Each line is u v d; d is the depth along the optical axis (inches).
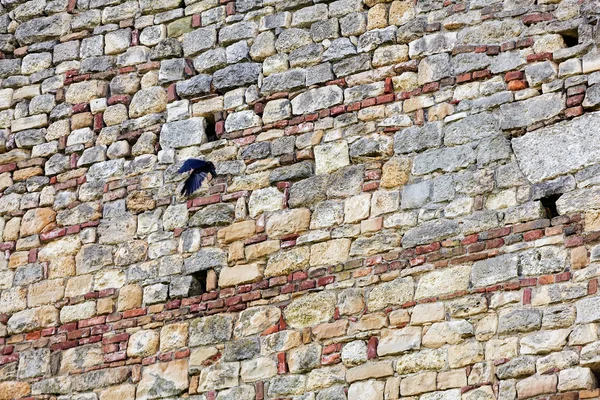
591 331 2175.2
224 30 2645.2
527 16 2438.5
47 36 2773.1
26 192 2659.9
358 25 2549.2
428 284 2306.8
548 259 2246.6
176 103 2628.0
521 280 2247.8
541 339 2198.6
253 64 2598.4
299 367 2333.9
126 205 2578.7
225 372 2379.4
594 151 2295.8
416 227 2357.3
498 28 2449.6
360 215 2404.0
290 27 2598.4
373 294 2335.1
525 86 2390.5
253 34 2620.6
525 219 2290.8
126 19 2731.3
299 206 2455.7
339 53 2541.8
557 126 2335.1
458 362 2237.9
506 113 2381.9
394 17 2529.5
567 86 2359.7
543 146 2331.4
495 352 2219.5
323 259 2397.9
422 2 2518.5
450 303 2279.8
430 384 2241.6
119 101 2667.3
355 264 2370.8
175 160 2583.7
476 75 2429.9
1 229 2642.7
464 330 2252.7
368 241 2379.4
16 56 2780.5
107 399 2442.2
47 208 2632.9
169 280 2487.7
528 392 2175.2
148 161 2598.4
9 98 2746.1
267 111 2549.2
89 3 2768.2
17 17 2807.6
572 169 2299.5
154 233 2536.9
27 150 2694.4
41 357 2513.5
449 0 2503.7
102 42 2728.8
